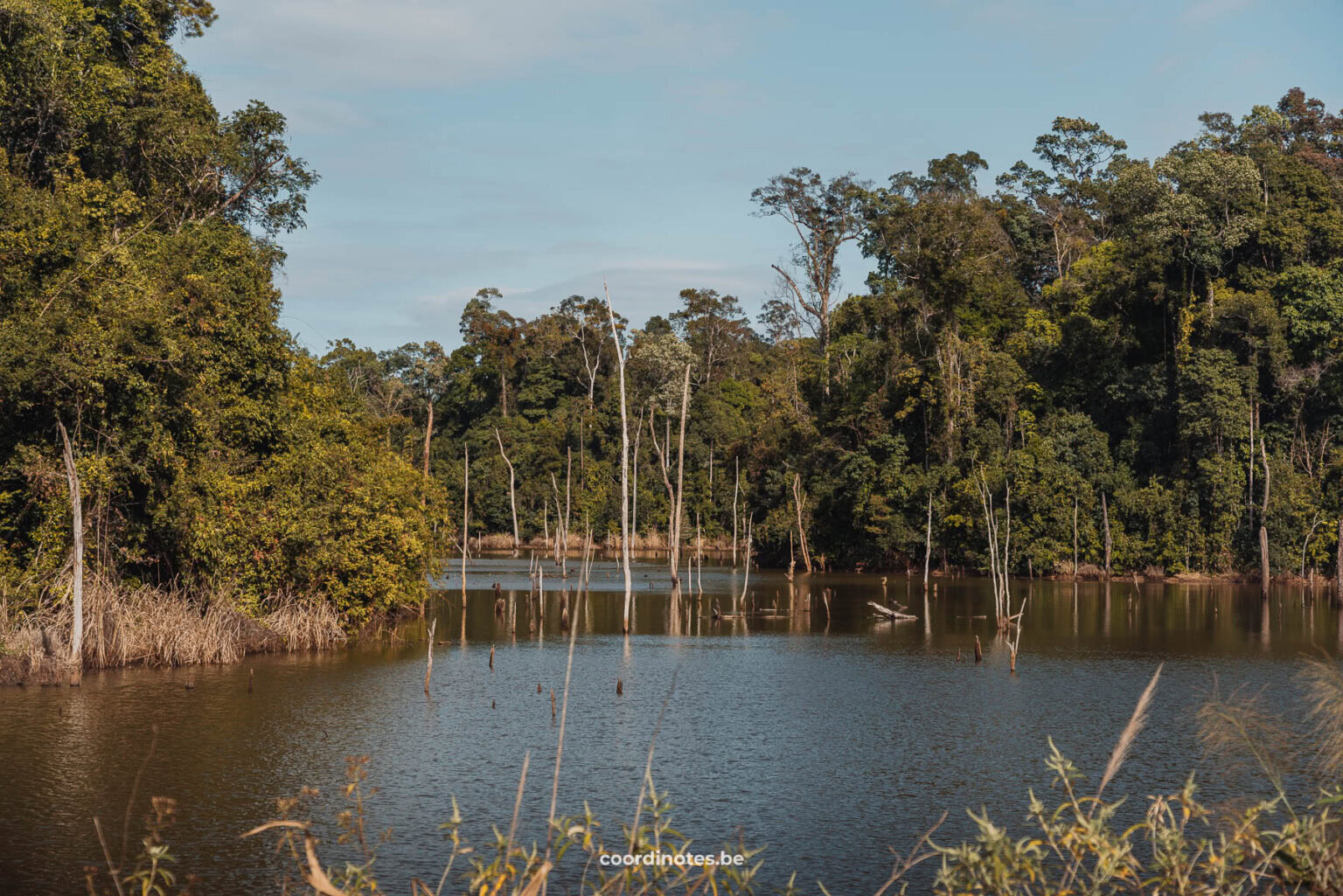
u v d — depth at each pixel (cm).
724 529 10500
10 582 2616
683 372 11288
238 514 3259
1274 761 1022
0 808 1611
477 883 883
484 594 5775
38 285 2781
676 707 2489
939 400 7700
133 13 4272
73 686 2503
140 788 1722
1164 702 2594
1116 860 837
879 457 7931
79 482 2561
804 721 2344
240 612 3209
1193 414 7156
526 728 2220
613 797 1731
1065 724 2330
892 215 8325
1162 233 7650
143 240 3444
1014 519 7269
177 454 2952
